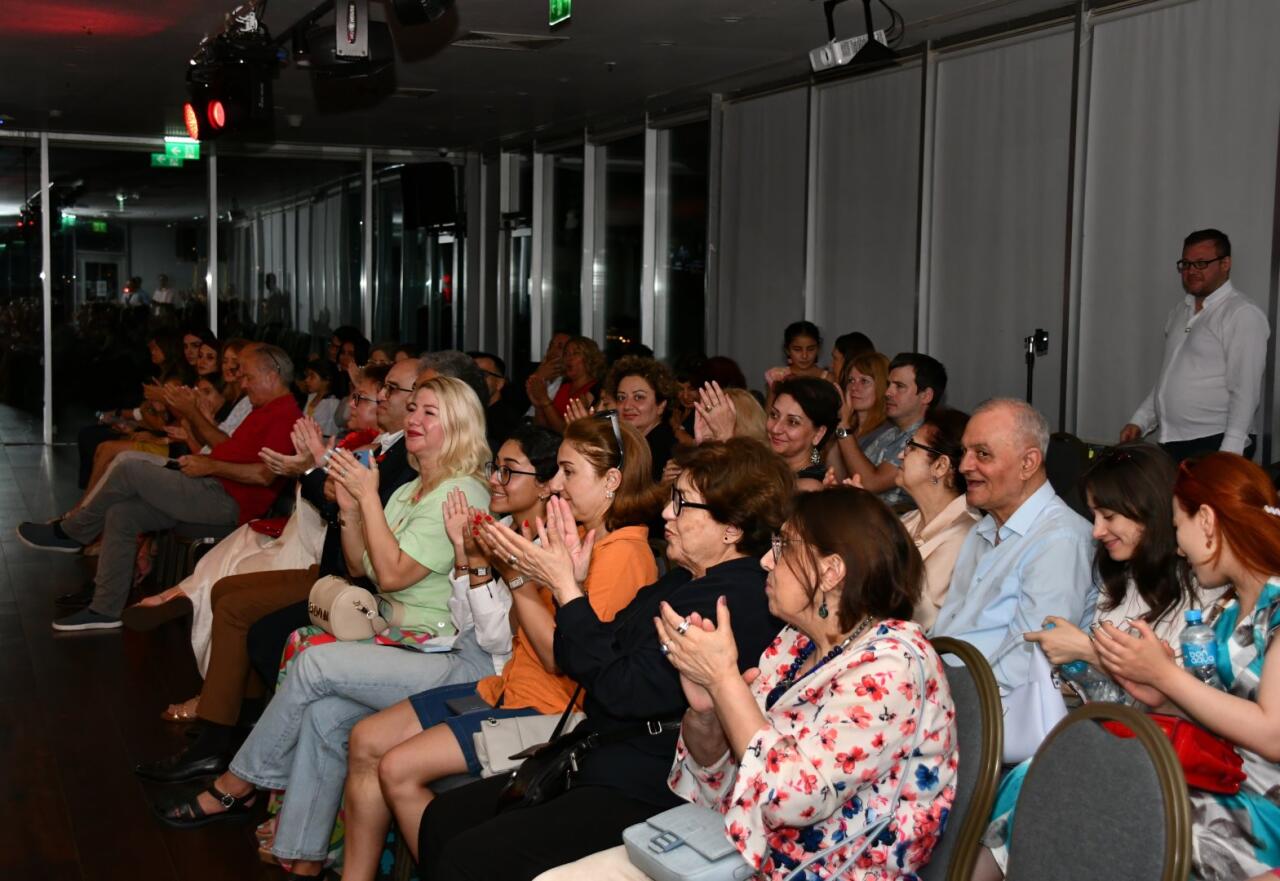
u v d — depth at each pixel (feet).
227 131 21.48
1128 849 5.69
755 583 8.03
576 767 8.17
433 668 10.62
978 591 9.12
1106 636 6.70
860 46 19.25
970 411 21.50
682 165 30.83
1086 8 18.74
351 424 17.06
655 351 32.27
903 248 22.86
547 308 38.45
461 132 38.47
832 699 6.25
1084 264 19.07
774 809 6.11
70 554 23.12
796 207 25.86
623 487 9.64
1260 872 6.66
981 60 20.94
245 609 13.00
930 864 6.79
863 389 16.46
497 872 7.62
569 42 24.49
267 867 10.91
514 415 23.88
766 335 26.99
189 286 42.16
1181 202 17.48
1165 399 16.67
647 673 7.93
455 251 44.34
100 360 41.34
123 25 23.48
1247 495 7.00
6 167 39.58
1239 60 16.57
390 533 11.16
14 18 22.95
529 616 9.11
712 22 22.47
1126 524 7.98
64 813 11.87
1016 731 8.05
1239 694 6.95
